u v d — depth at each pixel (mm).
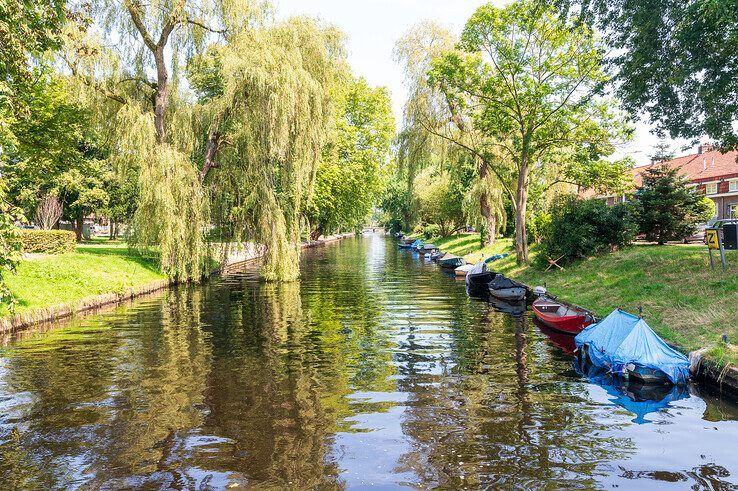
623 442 6992
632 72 16438
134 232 22719
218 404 8578
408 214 91875
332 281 27625
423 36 34469
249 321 16125
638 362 9586
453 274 31500
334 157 45531
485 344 12938
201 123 24062
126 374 10312
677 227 24953
